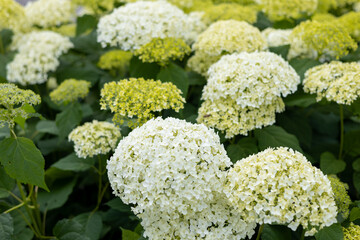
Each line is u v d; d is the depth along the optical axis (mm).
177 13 1509
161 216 1133
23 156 1167
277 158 1120
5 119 1161
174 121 1178
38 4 1878
